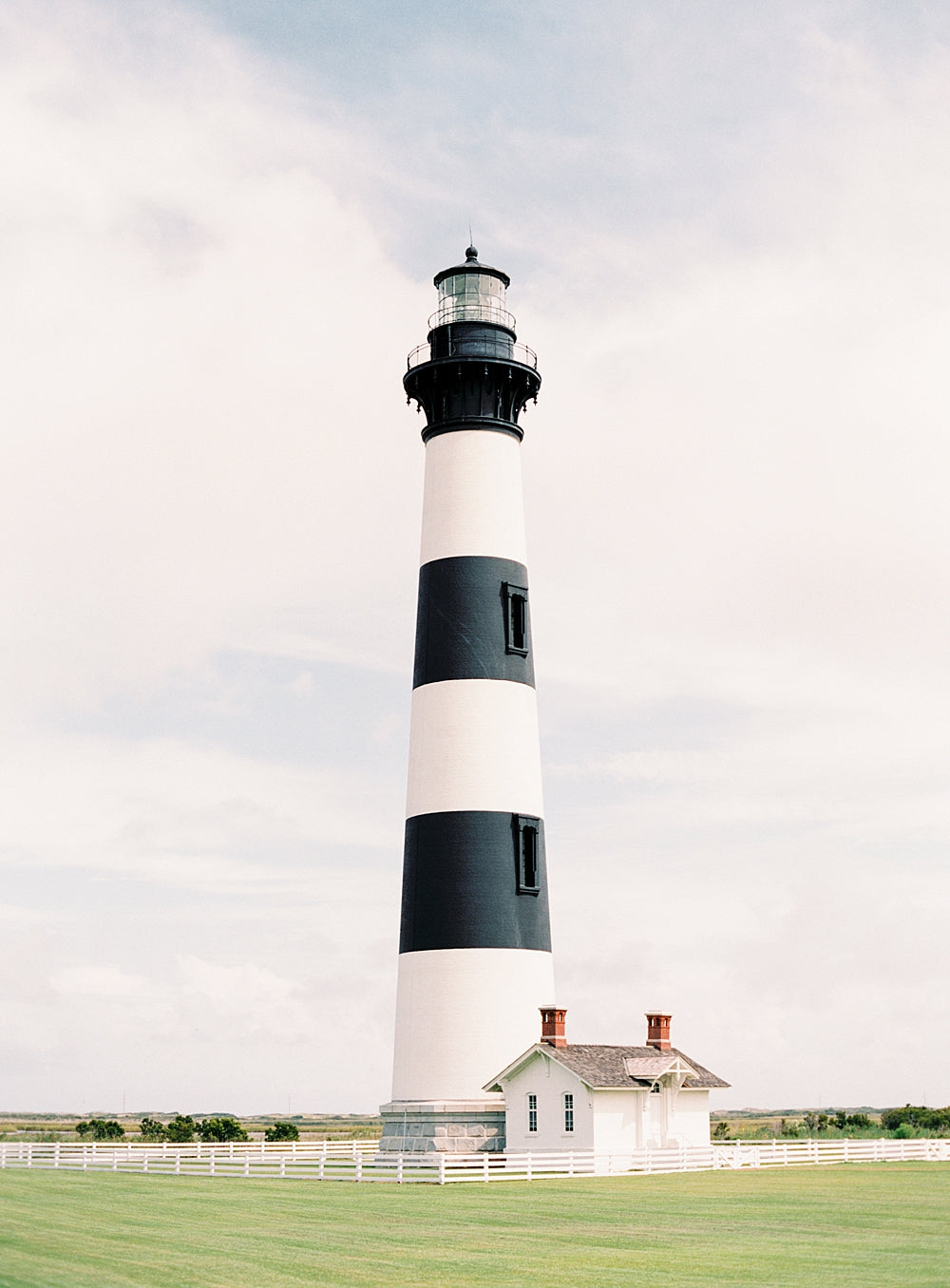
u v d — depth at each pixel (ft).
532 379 203.82
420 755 192.85
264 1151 229.66
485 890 185.68
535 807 193.06
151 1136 372.17
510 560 198.29
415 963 186.70
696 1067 205.36
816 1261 94.17
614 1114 185.06
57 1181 179.93
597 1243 104.53
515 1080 185.68
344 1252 100.58
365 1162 185.26
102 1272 90.22
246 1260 96.63
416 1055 184.24
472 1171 168.25
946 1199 139.95
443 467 200.34
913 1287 83.30
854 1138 318.45
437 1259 96.89
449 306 208.44
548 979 189.88
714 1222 118.83
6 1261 93.56
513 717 192.65
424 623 197.57
